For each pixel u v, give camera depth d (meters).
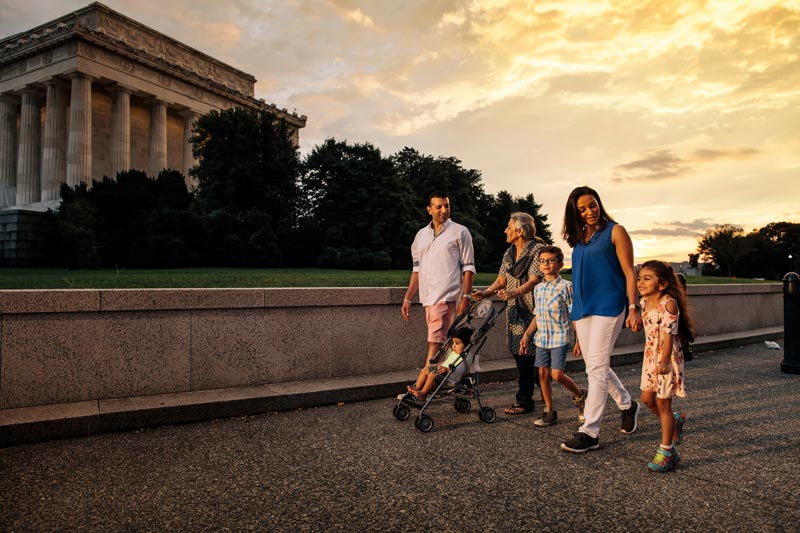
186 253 33.81
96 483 3.85
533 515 3.30
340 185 46.09
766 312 14.43
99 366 5.68
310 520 3.23
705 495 3.62
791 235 82.94
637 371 8.92
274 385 6.60
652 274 4.26
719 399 6.68
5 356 5.20
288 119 82.38
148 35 65.69
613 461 4.34
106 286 8.22
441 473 4.06
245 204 43.53
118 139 60.19
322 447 4.74
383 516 3.28
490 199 69.62
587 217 4.84
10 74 62.78
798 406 6.27
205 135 46.25
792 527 3.12
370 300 7.46
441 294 5.93
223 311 6.42
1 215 37.47
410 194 51.09
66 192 37.50
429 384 5.57
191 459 4.40
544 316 5.42
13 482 3.87
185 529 3.11
